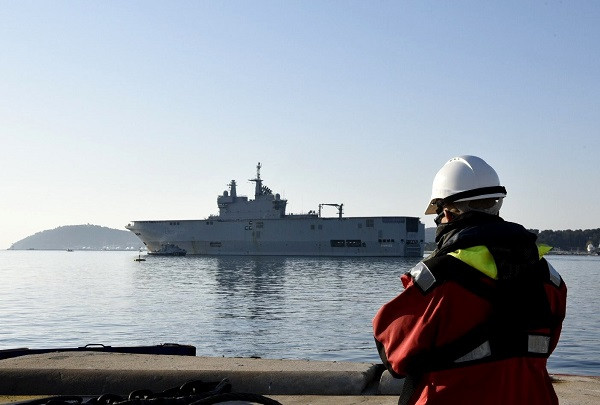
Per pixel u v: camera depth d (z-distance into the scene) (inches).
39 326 1255.5
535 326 87.6
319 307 1657.2
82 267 5187.0
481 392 87.0
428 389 90.4
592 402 201.3
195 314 1487.5
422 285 88.9
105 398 136.4
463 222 95.3
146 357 252.2
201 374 221.9
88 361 241.0
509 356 86.1
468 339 86.4
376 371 232.1
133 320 1365.7
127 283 2748.5
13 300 1888.5
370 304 1738.4
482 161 101.3
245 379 220.7
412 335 88.4
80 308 1635.1
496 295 86.3
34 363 236.7
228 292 2186.3
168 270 3902.6
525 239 90.6
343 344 1024.2
